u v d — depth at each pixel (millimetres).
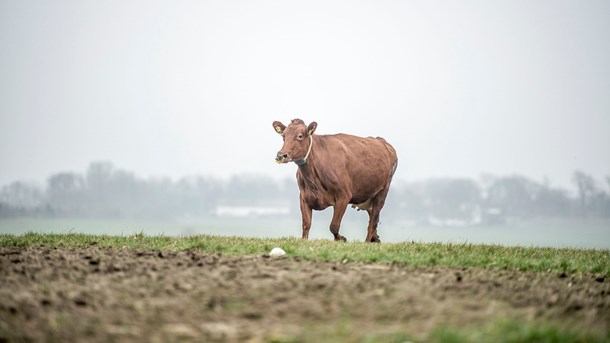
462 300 16781
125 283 18047
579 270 23234
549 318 15625
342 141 36312
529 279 20328
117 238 30188
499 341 13273
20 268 20203
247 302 16344
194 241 28422
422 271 20750
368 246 27078
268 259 22484
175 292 17156
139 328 14453
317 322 14898
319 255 23188
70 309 15641
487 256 24672
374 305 16125
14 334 13820
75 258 22484
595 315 16203
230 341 13703
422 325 14648
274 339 13625
